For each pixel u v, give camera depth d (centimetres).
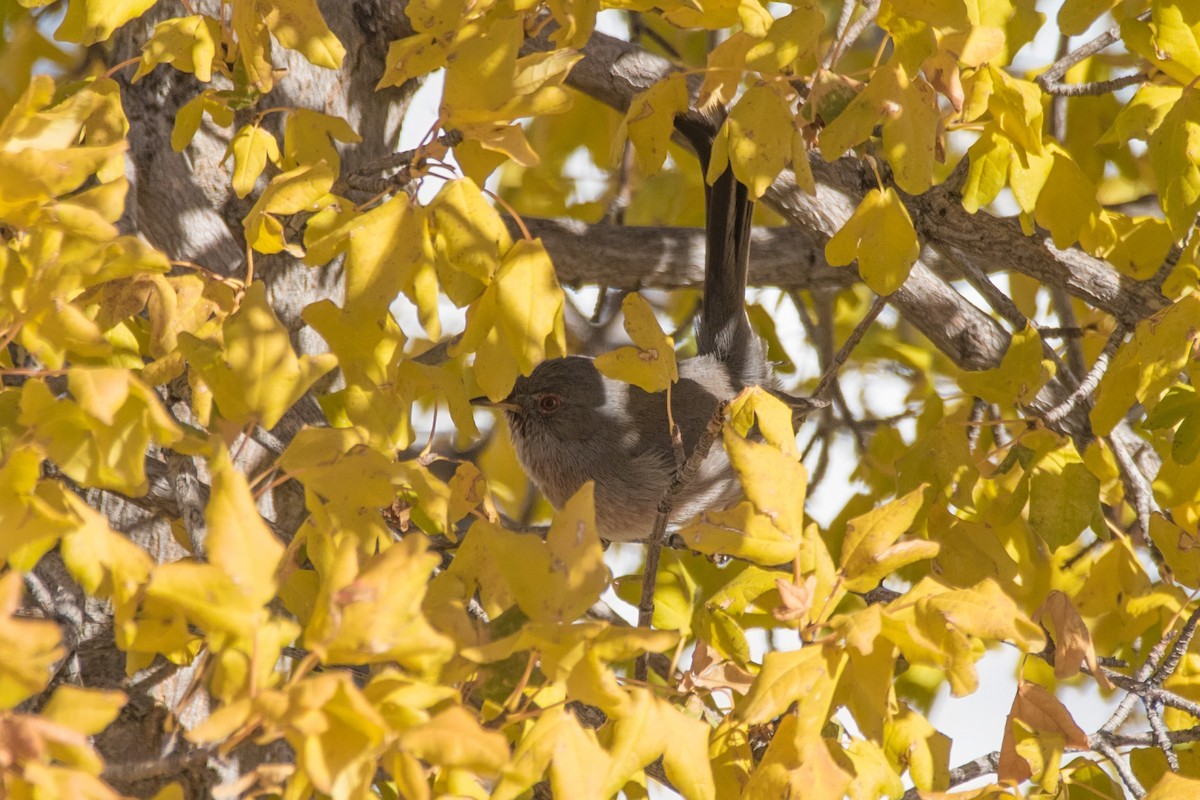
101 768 221
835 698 298
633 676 383
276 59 549
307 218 388
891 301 588
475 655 251
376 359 363
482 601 326
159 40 365
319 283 557
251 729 224
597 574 273
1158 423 389
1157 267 431
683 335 813
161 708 459
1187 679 411
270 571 235
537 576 271
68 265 274
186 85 534
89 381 247
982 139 414
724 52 373
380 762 294
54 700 225
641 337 356
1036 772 336
